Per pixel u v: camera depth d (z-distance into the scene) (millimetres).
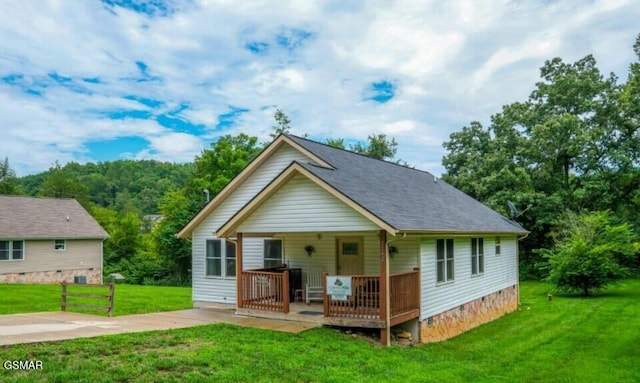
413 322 12570
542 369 10453
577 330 14953
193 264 16984
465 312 15531
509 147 35250
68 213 33250
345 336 11039
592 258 22703
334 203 11734
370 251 13867
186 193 39969
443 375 8922
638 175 32000
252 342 9727
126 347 8664
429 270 13211
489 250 18281
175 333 10195
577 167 33438
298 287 14711
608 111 32281
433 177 21500
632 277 29625
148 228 59656
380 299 11094
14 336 9367
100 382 6555
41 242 29391
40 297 17859
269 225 12727
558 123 31797
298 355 8953
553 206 31281
